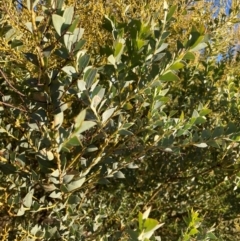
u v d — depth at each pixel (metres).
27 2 1.09
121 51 1.20
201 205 2.73
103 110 1.35
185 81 2.83
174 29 2.92
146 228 0.98
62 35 1.01
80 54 1.11
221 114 2.62
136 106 1.53
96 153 1.64
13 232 1.90
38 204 1.58
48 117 1.24
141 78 1.29
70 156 1.67
